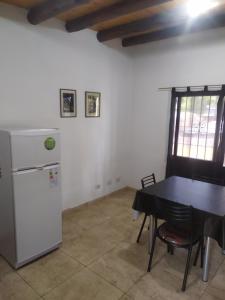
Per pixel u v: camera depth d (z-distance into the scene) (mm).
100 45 3570
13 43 2562
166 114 3916
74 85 3283
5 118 2604
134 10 2363
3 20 2455
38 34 2771
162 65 3844
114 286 2033
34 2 2412
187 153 3793
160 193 2328
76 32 3191
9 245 2248
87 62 3410
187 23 2959
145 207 2381
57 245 2553
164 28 3240
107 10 2523
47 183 2338
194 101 3604
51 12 2367
